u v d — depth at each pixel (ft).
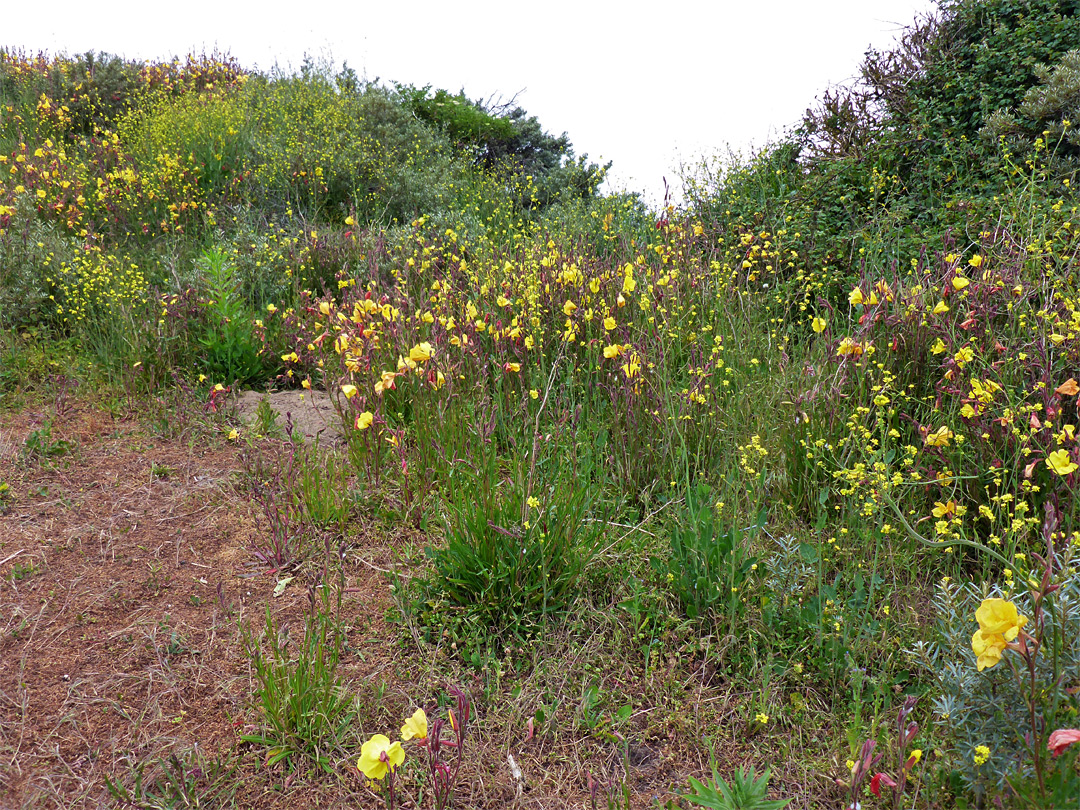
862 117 21.67
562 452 11.07
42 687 7.51
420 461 11.03
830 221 18.48
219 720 7.18
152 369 14.53
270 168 26.13
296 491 10.75
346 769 6.67
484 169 39.14
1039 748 5.08
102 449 12.44
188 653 8.03
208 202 24.25
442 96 41.86
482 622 8.33
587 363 12.99
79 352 15.92
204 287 17.12
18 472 11.43
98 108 36.35
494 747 6.94
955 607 6.75
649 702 7.45
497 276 16.22
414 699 7.46
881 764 6.26
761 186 21.99
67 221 21.07
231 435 11.55
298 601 8.87
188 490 11.33
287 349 15.93
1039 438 9.01
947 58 20.10
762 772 6.64
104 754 6.76
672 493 10.22
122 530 10.27
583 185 34.88
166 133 29.32
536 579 8.48
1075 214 13.35
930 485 9.34
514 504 8.64
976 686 5.90
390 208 26.73
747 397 12.29
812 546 8.64
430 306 15.06
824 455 10.16
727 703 7.39
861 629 7.69
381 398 11.63
